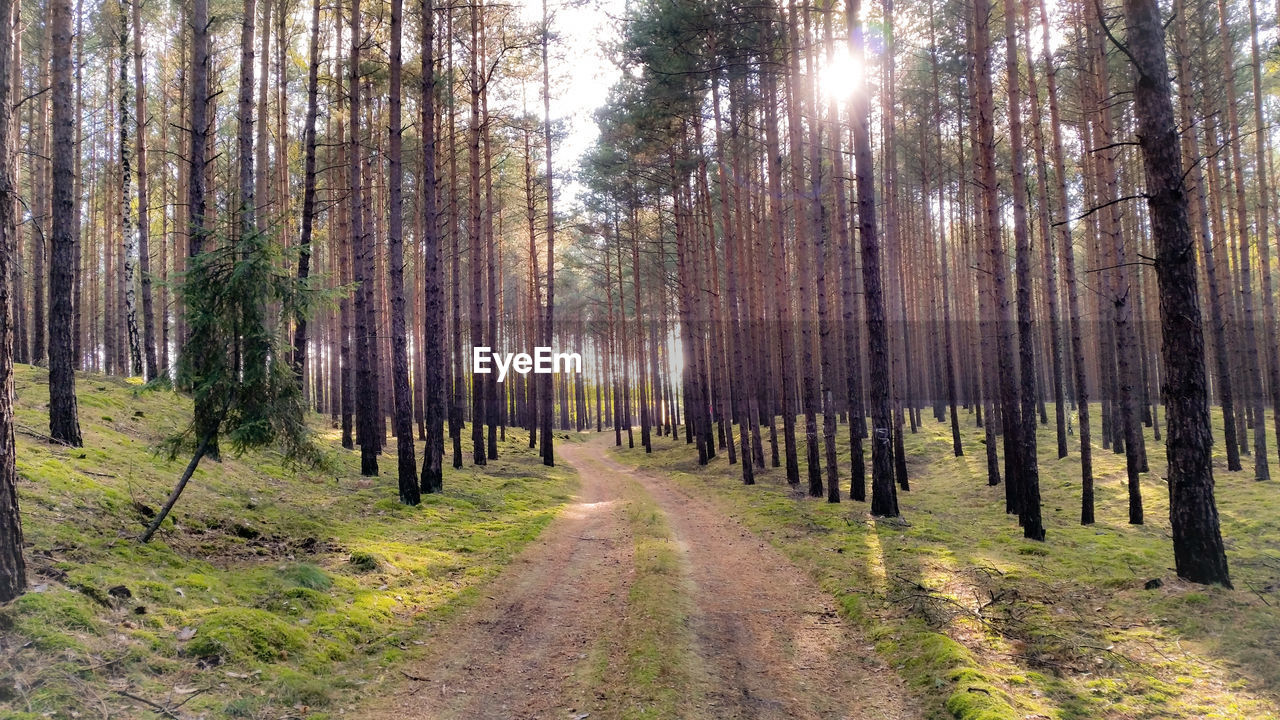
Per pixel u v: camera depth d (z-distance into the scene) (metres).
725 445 33.75
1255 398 17.66
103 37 23.50
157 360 24.95
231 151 29.84
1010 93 13.84
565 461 33.16
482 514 14.80
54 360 10.64
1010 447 16.44
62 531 7.23
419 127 24.84
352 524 11.91
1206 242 19.52
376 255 29.64
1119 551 11.23
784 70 19.11
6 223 5.84
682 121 25.53
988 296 25.20
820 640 8.03
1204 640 7.08
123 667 5.29
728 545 13.07
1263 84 21.03
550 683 6.71
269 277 8.89
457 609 8.55
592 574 10.70
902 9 23.97
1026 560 10.97
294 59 19.67
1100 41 17.75
